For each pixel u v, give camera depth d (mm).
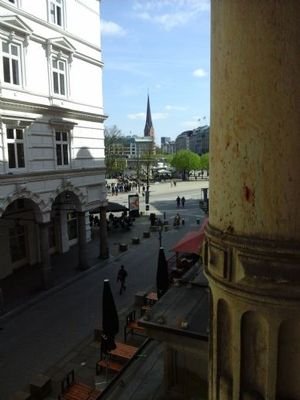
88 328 16500
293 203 2740
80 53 24078
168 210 49188
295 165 2707
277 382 2934
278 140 2717
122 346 13547
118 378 10211
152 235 35062
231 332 3174
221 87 3041
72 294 20609
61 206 27828
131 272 24172
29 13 19703
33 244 25906
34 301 19531
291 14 2572
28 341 15422
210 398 3590
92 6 25266
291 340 2867
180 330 8297
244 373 3102
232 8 2824
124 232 36438
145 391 9594
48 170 21406
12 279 23062
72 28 23297
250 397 3023
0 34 18000
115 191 64875
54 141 22016
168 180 101625
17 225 24047
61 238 28516
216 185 3215
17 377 12891
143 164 110500
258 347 3004
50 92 21516
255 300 2873
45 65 21141
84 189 24703
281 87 2654
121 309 18297
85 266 24625
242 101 2834
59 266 25453
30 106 19797
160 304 9820
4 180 18375
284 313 2807
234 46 2846
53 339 15547
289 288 2746
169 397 9164
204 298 10047
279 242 2766
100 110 26578
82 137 24688
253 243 2846
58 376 12891
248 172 2867
